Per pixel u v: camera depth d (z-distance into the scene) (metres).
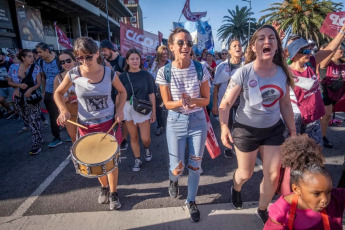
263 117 2.07
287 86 2.15
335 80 3.88
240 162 2.28
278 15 27.16
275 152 2.07
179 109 2.39
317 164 1.28
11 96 7.59
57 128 4.74
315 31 25.95
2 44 14.90
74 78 2.41
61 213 2.68
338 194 1.39
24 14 17.11
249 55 2.22
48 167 3.88
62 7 23.77
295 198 1.39
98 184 3.29
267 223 1.47
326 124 4.07
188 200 2.54
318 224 1.35
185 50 2.21
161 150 4.46
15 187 3.30
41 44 4.31
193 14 8.95
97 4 35.50
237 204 2.58
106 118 2.64
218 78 3.60
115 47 4.97
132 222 2.49
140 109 3.28
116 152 2.22
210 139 2.72
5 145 4.99
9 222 2.56
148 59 9.59
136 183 3.28
